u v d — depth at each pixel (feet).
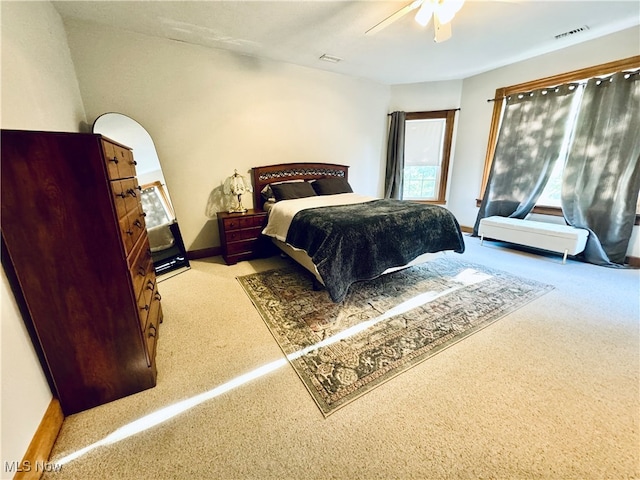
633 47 9.39
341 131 14.73
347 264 7.39
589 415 4.33
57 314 4.06
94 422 4.31
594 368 5.31
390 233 8.13
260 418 4.35
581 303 7.75
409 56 11.64
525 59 12.20
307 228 8.41
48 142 3.66
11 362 3.53
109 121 9.10
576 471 3.55
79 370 4.36
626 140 9.73
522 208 12.94
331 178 14.08
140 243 5.77
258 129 12.36
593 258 10.82
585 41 10.38
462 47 10.82
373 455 3.78
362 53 11.27
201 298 8.32
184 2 7.59
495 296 8.21
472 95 14.57
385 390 4.86
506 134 13.15
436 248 9.28
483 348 5.94
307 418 4.35
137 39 9.40
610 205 10.32
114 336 4.49
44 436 3.82
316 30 9.28
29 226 3.72
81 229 4.01
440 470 3.59
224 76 11.15
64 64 7.86
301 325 6.86
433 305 7.75
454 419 4.29
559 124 11.46
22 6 5.60
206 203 11.87
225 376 5.23
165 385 5.02
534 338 6.24
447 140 15.72
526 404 4.54
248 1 7.57
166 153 10.64
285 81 12.55
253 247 11.66
